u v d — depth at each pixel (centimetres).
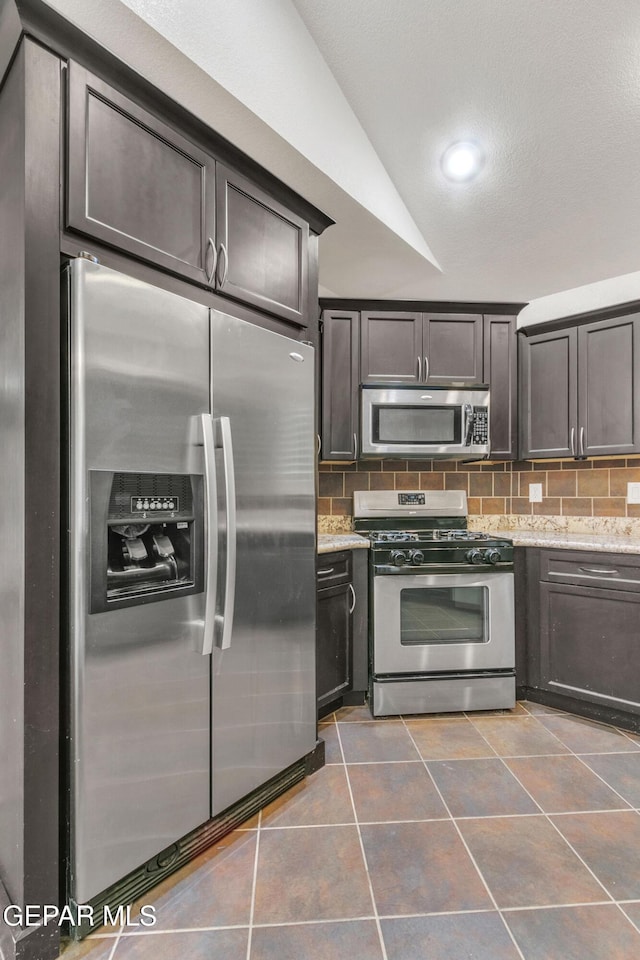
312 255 186
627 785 174
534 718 229
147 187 127
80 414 109
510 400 283
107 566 115
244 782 151
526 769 184
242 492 149
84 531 109
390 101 168
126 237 121
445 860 138
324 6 144
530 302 286
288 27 145
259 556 156
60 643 110
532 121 171
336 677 228
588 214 209
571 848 142
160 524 128
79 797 110
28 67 105
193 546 133
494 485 309
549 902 124
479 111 169
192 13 117
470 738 209
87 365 110
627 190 197
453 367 279
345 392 270
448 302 277
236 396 147
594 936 114
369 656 239
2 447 117
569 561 232
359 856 139
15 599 109
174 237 134
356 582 238
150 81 123
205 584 134
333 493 299
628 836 148
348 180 171
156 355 124
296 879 131
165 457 126
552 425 271
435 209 208
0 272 117
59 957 108
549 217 211
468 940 113
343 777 179
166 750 128
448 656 234
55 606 109
